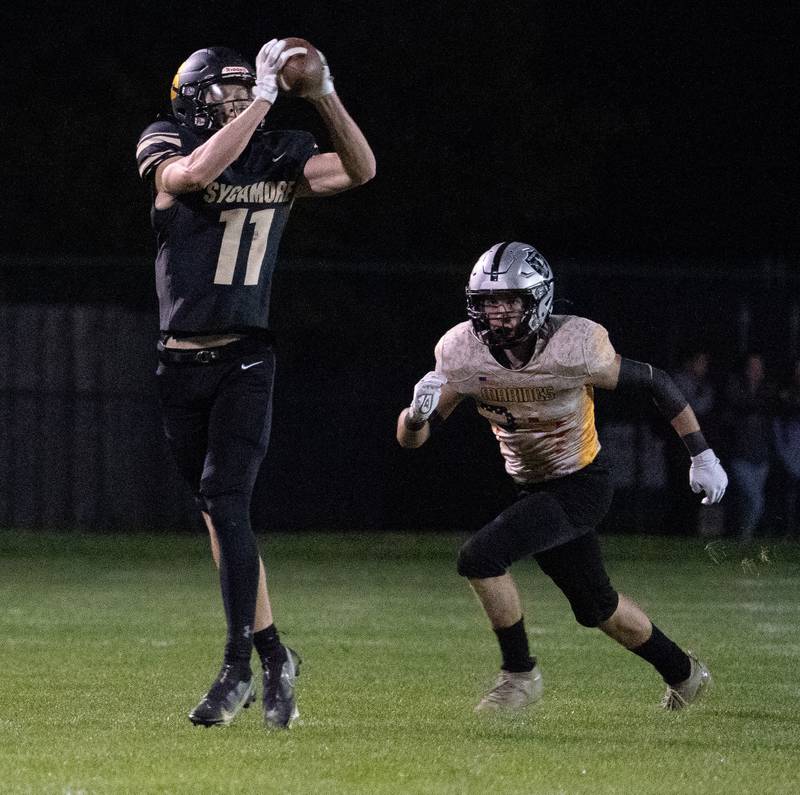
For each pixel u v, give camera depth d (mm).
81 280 54625
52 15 66500
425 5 68438
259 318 18266
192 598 35219
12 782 14828
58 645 26594
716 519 52188
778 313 51906
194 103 18406
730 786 15211
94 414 53219
